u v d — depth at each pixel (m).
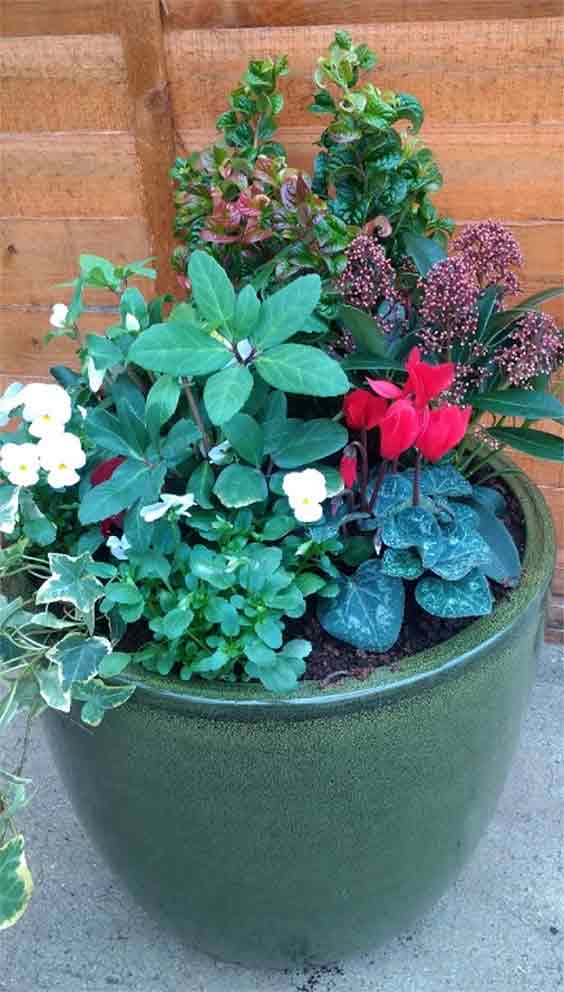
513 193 1.49
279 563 1.02
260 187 1.25
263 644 0.98
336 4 1.39
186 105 1.51
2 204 1.66
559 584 1.88
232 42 1.45
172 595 1.02
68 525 1.18
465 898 1.44
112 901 1.46
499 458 1.36
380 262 1.17
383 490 1.13
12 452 1.00
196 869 1.10
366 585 1.08
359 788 1.00
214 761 0.98
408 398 1.02
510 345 1.21
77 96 1.53
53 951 1.39
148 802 1.06
